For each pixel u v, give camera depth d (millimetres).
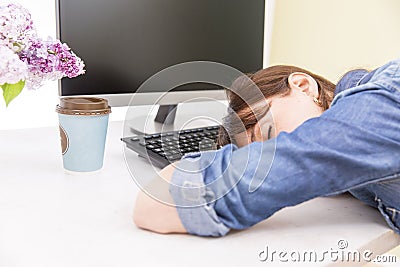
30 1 1504
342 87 814
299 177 652
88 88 1065
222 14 1232
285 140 669
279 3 1607
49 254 594
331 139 649
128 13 1095
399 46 1340
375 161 645
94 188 828
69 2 1027
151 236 657
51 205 747
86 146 883
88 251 606
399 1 1331
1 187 818
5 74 752
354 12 1428
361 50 1418
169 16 1150
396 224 714
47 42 884
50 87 1573
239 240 656
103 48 1074
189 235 665
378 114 655
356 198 841
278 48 1629
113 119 1517
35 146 1085
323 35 1507
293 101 782
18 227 666
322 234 688
